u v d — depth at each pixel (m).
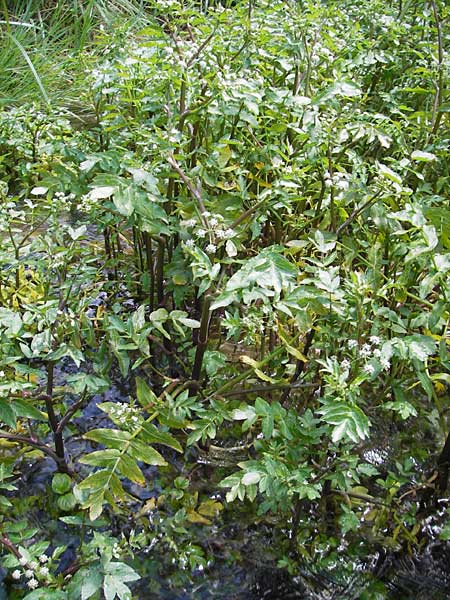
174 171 2.62
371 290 2.39
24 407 2.09
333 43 3.26
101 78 3.04
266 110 2.97
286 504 2.25
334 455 2.53
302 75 3.31
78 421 2.68
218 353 2.58
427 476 2.60
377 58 3.48
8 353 2.35
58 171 2.78
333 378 2.02
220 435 2.69
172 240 3.03
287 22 3.17
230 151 2.88
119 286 3.30
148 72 2.88
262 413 2.23
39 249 2.68
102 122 3.21
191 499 2.42
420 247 2.32
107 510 2.35
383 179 2.43
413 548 2.35
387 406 2.41
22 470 2.47
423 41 3.93
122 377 2.91
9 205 2.84
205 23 2.90
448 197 3.36
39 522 2.30
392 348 2.14
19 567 2.13
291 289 2.27
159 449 2.61
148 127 2.96
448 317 2.35
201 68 2.74
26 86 5.31
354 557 2.30
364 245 2.79
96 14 6.64
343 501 2.44
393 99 3.68
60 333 2.38
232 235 2.28
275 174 2.79
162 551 2.26
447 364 2.33
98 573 1.94
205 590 2.17
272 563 2.26
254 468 2.14
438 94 3.37
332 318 2.36
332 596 2.19
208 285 2.21
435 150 3.17
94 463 1.98
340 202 2.79
